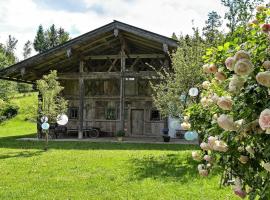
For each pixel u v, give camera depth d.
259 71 2.58
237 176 3.10
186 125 3.88
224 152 3.05
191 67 12.86
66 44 21.83
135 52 24.19
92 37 21.47
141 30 20.50
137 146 18.33
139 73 22.25
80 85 23.41
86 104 25.69
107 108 25.39
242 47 2.87
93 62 25.36
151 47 23.03
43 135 23.70
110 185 9.06
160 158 13.38
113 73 22.72
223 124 2.70
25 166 12.09
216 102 3.06
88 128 24.86
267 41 2.66
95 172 10.86
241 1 11.82
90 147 17.92
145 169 11.13
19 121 37.41
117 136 21.75
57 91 16.38
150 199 7.64
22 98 46.66
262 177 2.93
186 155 13.87
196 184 8.88
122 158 13.58
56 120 16.53
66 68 25.31
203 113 3.76
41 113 16.25
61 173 10.77
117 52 24.22
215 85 3.38
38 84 16.16
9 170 11.38
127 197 7.86
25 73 22.95
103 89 25.55
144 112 24.86
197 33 14.16
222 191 8.05
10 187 9.00
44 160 13.40
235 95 2.76
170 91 13.49
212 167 3.42
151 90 24.67
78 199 7.79
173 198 7.66
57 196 8.06
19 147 18.22
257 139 2.76
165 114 13.47
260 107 2.62
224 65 2.94
